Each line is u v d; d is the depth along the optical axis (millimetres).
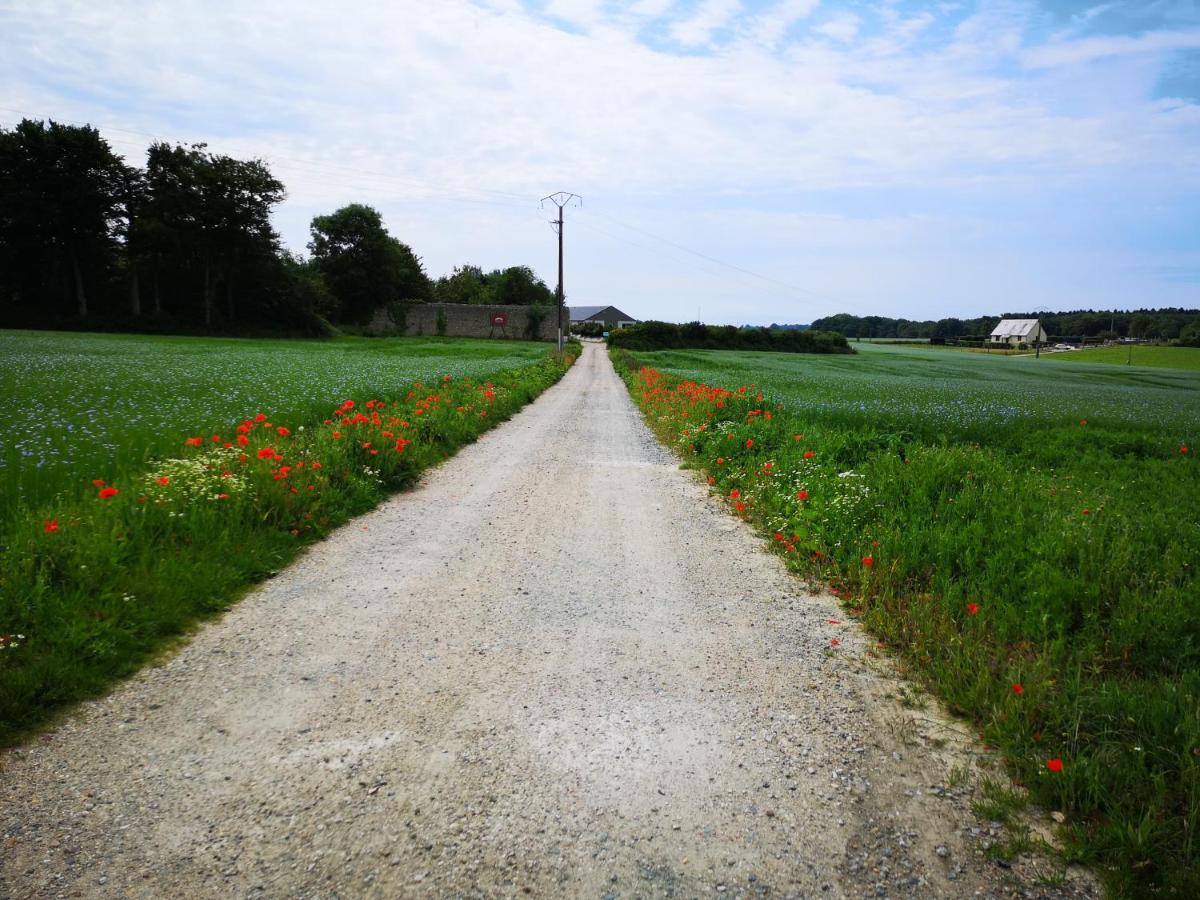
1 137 56562
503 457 11633
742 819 2818
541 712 3590
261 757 3121
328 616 4758
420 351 52875
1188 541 5934
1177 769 2992
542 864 2523
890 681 4051
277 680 3838
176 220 65688
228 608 4824
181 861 2480
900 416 16953
